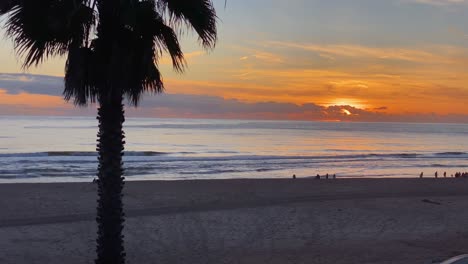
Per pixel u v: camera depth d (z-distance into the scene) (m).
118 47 6.92
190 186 25.81
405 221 17.25
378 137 132.38
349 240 14.47
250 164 46.25
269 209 19.19
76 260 11.97
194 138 105.25
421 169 45.69
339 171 42.66
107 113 7.45
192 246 13.55
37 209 18.55
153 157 52.62
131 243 13.75
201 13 7.21
